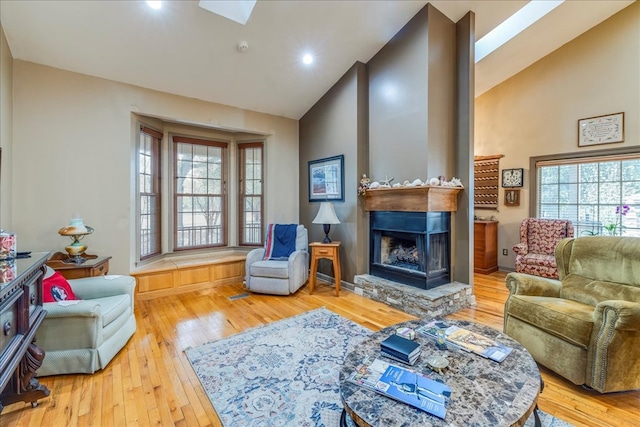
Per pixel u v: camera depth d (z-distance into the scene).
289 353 2.42
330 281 4.50
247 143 4.96
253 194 5.01
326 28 3.32
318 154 4.67
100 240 3.46
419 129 3.36
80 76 3.34
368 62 4.00
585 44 4.24
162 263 4.13
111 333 2.35
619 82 3.98
